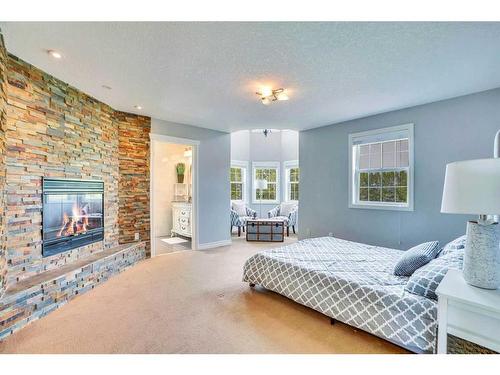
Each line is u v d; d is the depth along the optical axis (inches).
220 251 193.3
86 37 79.6
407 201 149.3
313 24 73.3
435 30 75.7
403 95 128.6
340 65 98.0
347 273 90.2
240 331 83.0
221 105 145.9
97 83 116.0
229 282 127.3
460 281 55.2
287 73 104.7
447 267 70.5
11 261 91.7
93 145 135.1
